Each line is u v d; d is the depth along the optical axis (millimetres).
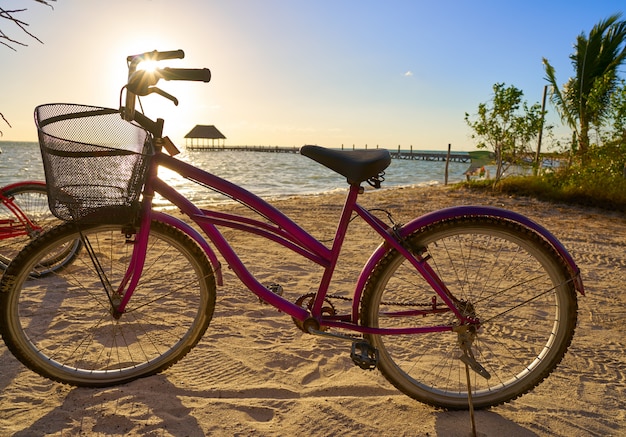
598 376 2604
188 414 2123
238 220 2141
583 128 12172
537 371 2217
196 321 2398
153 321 2998
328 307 2193
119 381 2336
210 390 2314
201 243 2283
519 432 2098
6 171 22594
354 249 5254
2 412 2078
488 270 4434
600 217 8234
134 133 2033
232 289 3732
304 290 3816
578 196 9633
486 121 12023
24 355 2180
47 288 3422
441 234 2094
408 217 7781
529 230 2090
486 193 11094
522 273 4363
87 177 1837
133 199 1938
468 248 5211
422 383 2258
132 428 2014
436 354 2791
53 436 1944
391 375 2221
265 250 5008
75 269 3639
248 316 3236
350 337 2158
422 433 2070
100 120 2049
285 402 2248
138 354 2594
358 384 2420
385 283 2150
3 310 2109
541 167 11898
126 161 1867
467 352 2094
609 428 2143
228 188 2082
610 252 5590
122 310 2291
